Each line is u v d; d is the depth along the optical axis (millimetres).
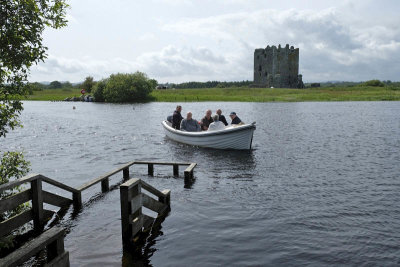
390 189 9039
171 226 6711
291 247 5770
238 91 77688
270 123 25922
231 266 5188
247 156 13742
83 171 11398
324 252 5586
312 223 6773
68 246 5863
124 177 10719
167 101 64250
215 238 6148
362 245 5820
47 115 35531
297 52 100688
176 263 5281
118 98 65312
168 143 17297
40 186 6664
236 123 16875
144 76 69500
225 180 10125
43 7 6055
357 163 12234
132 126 25109
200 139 15688
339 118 29500
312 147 15641
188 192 8969
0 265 3250
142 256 5504
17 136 19797
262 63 102750
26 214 6391
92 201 8352
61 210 7656
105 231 6516
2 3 5559
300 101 59938
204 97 67062
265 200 8203
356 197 8383
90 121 29062
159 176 10852
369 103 52812
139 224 6191
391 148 15195
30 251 3568
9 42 5680
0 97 6227
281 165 12031
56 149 15555
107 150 15320
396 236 6168
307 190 8992
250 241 6016
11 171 6754
